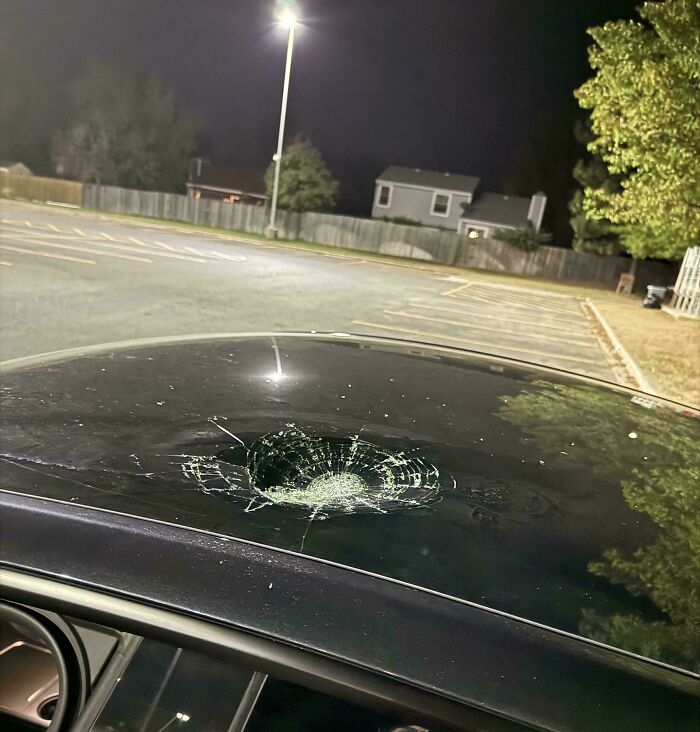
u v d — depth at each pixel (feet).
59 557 3.21
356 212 210.79
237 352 6.89
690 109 34.91
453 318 46.80
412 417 5.30
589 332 49.16
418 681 2.63
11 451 4.25
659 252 77.97
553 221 158.92
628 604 3.16
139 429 4.70
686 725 2.52
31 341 25.71
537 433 5.24
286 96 106.73
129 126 173.47
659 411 6.34
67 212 113.09
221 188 177.27
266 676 2.72
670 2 35.73
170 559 3.16
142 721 2.76
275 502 3.80
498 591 3.14
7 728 3.91
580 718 2.53
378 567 3.22
